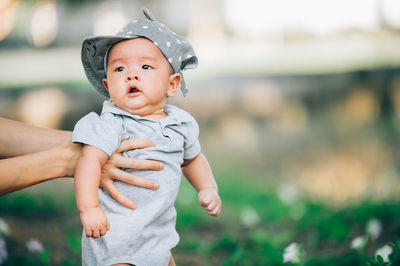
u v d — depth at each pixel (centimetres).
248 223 476
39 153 238
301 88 1711
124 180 229
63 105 1374
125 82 234
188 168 267
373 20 3466
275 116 1279
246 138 1027
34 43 3294
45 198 559
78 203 213
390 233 388
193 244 423
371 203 461
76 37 3288
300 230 454
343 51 2767
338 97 1491
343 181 648
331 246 399
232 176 705
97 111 1288
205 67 2495
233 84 1923
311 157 832
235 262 367
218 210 260
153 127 239
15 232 426
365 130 1036
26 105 1402
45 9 3017
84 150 224
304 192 601
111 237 224
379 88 1561
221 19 3769
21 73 2353
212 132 1105
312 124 1146
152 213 229
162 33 241
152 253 229
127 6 2706
